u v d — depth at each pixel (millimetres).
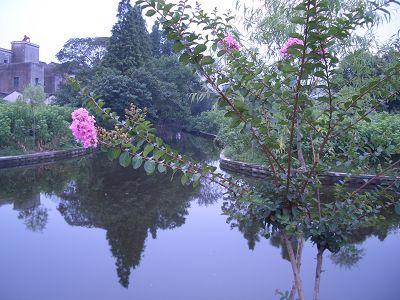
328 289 4223
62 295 4285
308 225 2184
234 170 12898
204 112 36844
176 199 9289
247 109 1874
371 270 4680
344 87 2912
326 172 2418
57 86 36656
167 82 30594
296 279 2293
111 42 28516
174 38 1906
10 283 4590
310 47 1774
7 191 10070
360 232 6145
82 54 34656
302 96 1973
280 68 2164
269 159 2217
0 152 14125
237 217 2443
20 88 34406
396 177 2340
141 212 8086
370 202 2369
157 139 2121
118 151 2096
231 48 2330
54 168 14234
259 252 5617
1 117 14234
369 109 2215
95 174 13211
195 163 2242
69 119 18750
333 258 5164
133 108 2266
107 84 24000
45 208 8375
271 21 3787
